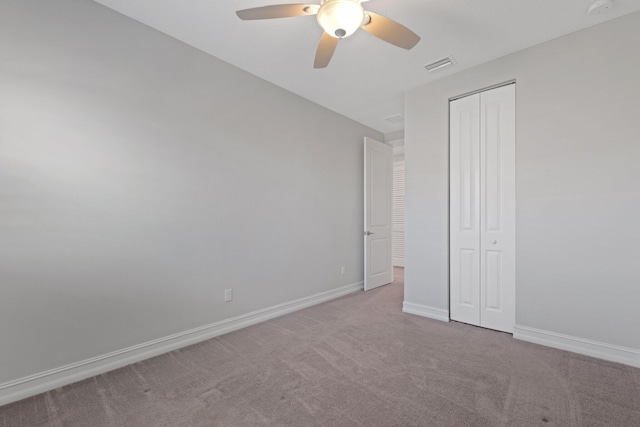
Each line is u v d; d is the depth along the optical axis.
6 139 1.64
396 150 5.85
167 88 2.29
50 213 1.78
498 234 2.64
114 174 2.02
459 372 1.94
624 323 2.03
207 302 2.53
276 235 3.12
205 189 2.53
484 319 2.73
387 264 4.58
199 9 2.00
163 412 1.56
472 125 2.80
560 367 1.99
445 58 2.59
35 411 1.57
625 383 1.78
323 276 3.68
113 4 1.96
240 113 2.79
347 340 2.47
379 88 3.20
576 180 2.22
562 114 2.28
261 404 1.62
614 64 2.08
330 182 3.80
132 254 2.11
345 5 1.50
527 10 1.98
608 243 2.09
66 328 1.83
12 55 1.67
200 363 2.09
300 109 3.40
